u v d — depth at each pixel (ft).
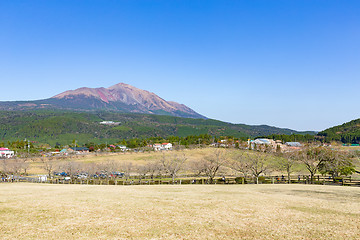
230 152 409.49
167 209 69.62
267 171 228.63
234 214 66.13
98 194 94.84
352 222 60.75
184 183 212.23
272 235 50.98
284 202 84.48
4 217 57.36
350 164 226.99
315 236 50.85
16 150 534.37
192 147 495.82
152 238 47.34
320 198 94.32
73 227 51.88
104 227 52.54
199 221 58.80
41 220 55.88
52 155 442.50
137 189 118.21
